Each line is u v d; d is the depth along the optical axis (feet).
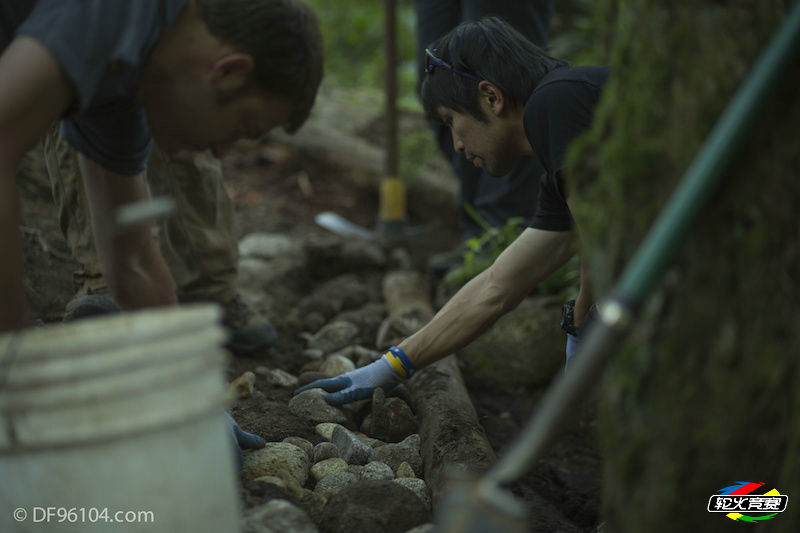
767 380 3.71
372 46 20.61
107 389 3.56
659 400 3.80
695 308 3.69
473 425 6.97
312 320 10.35
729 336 3.67
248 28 4.27
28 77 3.85
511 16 9.83
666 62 3.74
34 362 3.53
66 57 3.89
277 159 16.12
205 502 3.97
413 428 7.32
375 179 15.33
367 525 5.26
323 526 5.42
